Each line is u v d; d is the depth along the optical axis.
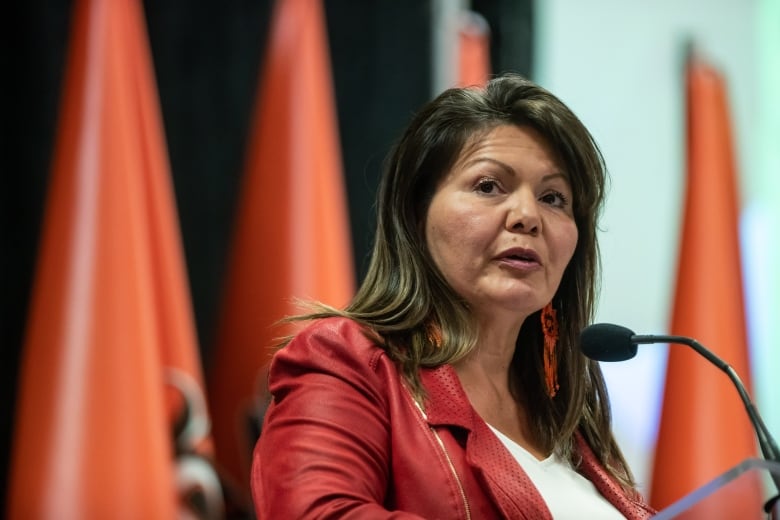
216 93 7.58
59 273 6.54
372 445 2.86
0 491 6.61
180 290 6.91
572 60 8.94
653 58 9.10
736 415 8.50
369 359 3.02
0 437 6.66
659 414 8.54
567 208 3.31
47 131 6.83
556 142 3.27
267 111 7.53
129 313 6.59
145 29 7.40
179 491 6.77
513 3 8.80
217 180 7.52
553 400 3.46
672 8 9.18
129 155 6.70
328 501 2.63
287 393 2.99
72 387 6.47
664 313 8.75
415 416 2.96
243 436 7.16
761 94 9.32
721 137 8.96
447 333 3.16
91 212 6.60
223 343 7.35
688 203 8.84
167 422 6.81
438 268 3.22
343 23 8.23
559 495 3.08
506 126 3.26
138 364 6.57
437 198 3.24
